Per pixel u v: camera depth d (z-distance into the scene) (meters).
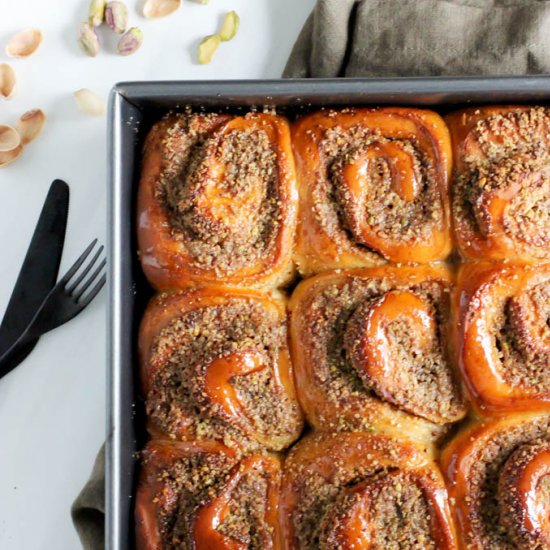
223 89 0.62
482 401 0.60
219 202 0.61
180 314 0.62
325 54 0.69
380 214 0.62
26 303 0.70
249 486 0.61
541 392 0.60
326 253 0.62
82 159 0.71
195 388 0.61
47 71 0.72
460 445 0.60
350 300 0.61
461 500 0.59
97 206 0.71
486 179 0.61
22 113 0.72
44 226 0.71
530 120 0.62
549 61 0.67
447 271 0.62
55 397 0.70
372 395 0.61
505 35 0.67
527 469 0.58
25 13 0.72
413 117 0.62
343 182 0.62
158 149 0.63
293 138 0.63
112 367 0.61
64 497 0.70
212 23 0.72
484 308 0.60
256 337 0.62
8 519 0.69
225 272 0.62
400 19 0.68
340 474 0.60
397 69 0.68
